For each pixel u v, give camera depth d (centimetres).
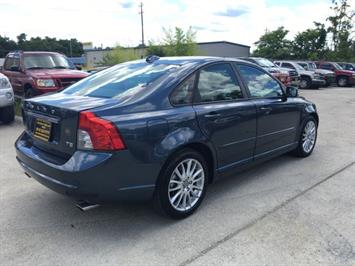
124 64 440
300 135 550
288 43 4066
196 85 373
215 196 416
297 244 312
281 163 542
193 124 353
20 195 416
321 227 343
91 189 300
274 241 317
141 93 337
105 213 372
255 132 438
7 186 443
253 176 484
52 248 307
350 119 955
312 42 3788
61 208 383
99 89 371
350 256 295
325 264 284
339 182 463
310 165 533
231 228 341
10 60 1077
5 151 597
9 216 364
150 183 325
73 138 307
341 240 319
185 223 351
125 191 312
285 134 506
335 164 539
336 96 1662
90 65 5378
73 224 349
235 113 401
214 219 359
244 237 324
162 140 326
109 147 296
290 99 517
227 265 283
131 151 307
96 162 293
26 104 370
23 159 360
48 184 323
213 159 385
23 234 329
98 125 294
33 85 912
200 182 375
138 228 342
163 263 286
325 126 848
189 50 3042
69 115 307
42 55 1051
